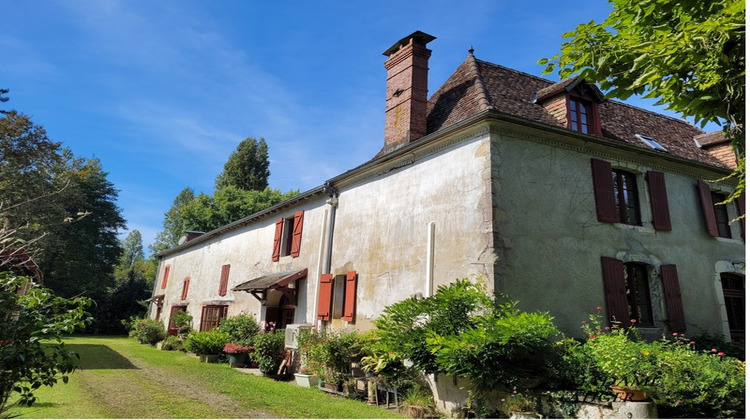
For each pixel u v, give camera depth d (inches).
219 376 435.8
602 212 356.2
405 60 444.8
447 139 362.6
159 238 1946.4
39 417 242.1
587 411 233.8
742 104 173.2
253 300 622.2
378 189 434.3
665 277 371.2
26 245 191.8
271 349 463.5
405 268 377.4
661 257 379.6
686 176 426.3
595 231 352.5
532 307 305.0
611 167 380.2
